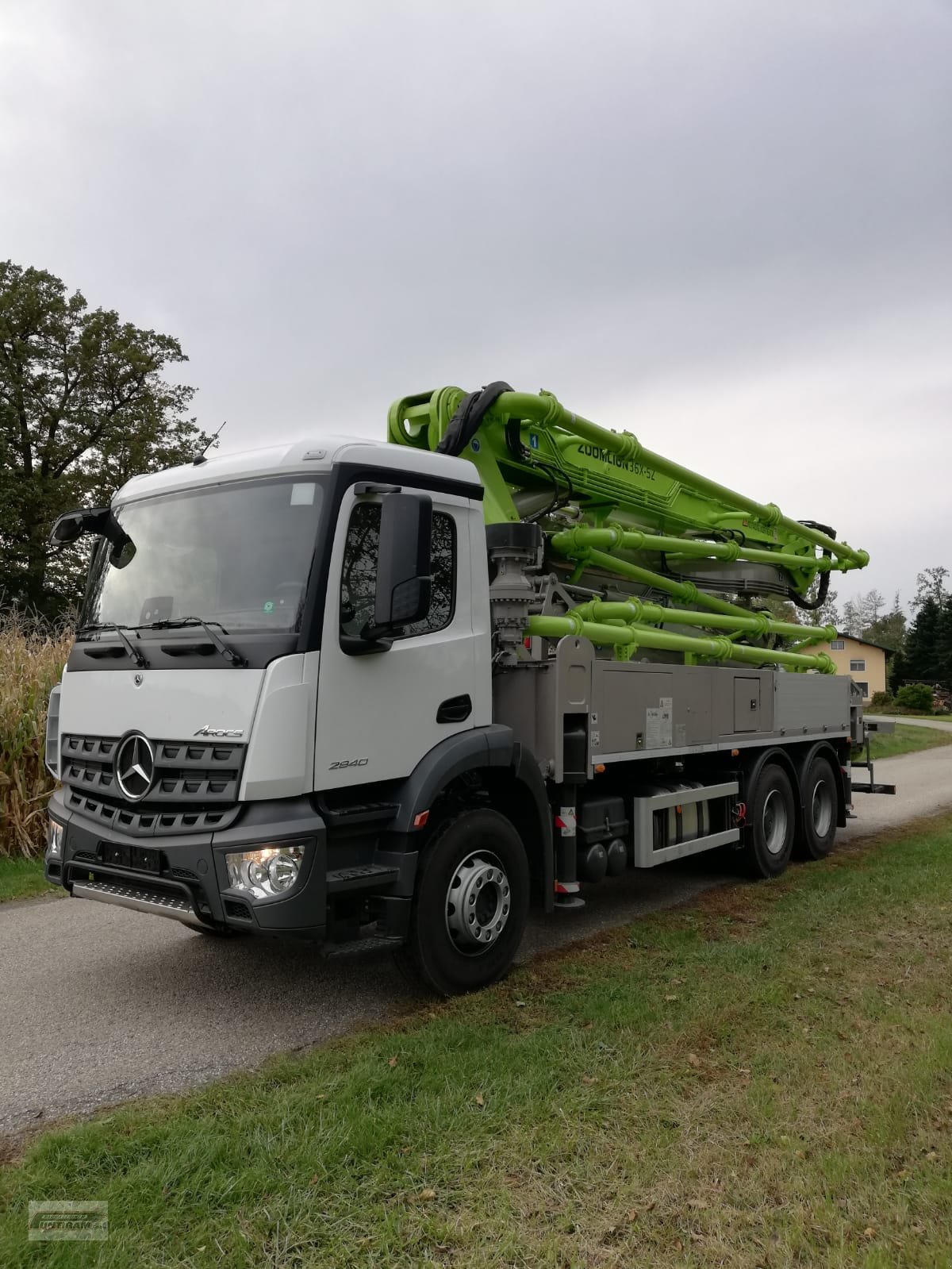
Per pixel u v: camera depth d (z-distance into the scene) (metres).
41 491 30.52
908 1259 2.73
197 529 4.75
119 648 4.61
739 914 6.77
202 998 5.05
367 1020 4.70
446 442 6.06
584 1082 3.84
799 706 8.86
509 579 5.56
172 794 4.27
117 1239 2.78
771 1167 3.20
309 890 4.11
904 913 6.57
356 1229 2.85
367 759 4.48
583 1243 2.80
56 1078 4.03
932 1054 4.06
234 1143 3.29
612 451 7.44
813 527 10.35
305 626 4.22
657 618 7.21
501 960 5.17
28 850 8.63
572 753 5.63
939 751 25.23
